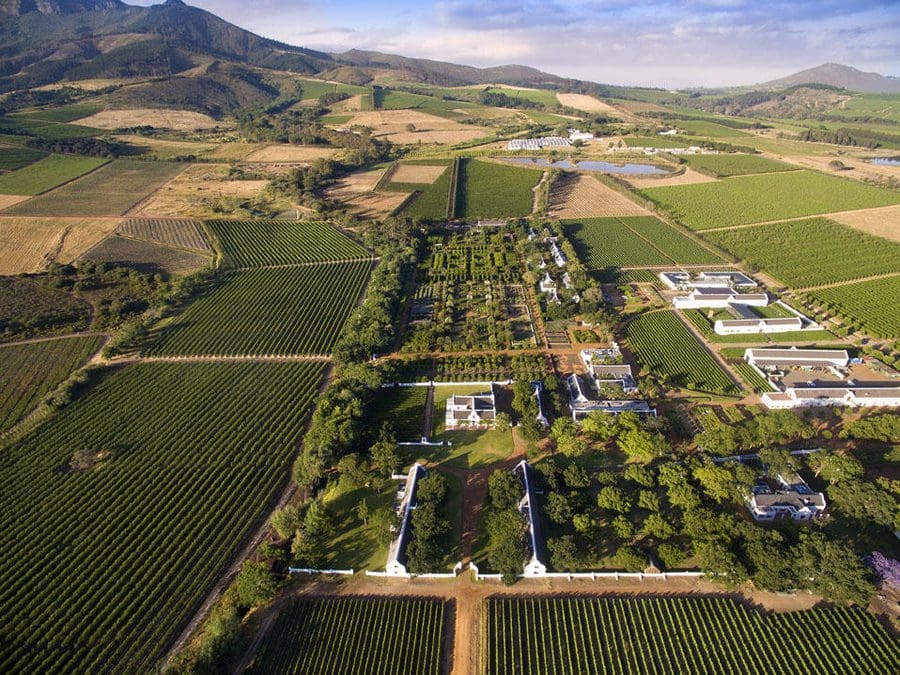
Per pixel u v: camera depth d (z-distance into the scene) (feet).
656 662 240.53
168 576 286.46
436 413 408.26
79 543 305.12
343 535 307.37
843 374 441.27
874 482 318.04
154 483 345.72
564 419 369.30
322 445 342.44
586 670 238.68
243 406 416.46
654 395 409.28
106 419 403.13
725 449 345.31
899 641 244.22
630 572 281.13
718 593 271.49
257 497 334.85
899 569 262.67
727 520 286.46
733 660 239.09
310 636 253.24
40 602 274.36
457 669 241.96
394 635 252.62
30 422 400.88
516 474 335.67
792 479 320.09
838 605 259.80
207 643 236.84
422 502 314.14
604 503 308.60
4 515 323.16
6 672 242.37
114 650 252.42
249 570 269.44
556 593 273.95
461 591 276.00
